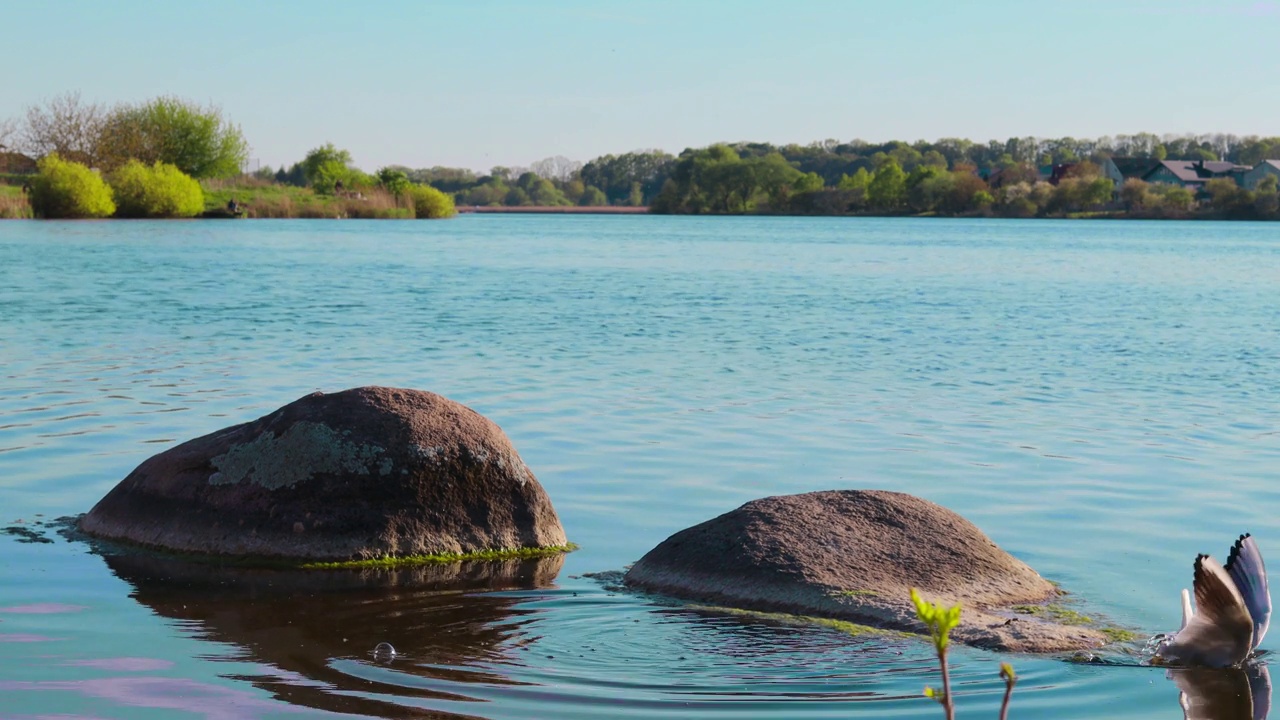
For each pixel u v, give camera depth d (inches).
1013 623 287.3
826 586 307.0
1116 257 2299.5
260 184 4719.5
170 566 340.8
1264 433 552.7
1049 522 396.5
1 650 267.7
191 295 1221.7
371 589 324.8
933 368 764.0
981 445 520.7
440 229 3528.5
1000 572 320.2
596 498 426.6
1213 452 509.4
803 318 1080.2
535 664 267.6
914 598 119.1
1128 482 453.4
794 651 276.8
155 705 237.6
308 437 360.2
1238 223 5162.4
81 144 4023.1
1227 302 1304.1
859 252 2456.9
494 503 366.6
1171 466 481.4
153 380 661.9
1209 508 415.2
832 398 641.6
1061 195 5890.8
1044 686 255.6
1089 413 604.1
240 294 1245.7
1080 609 308.2
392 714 236.1
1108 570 343.3
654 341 887.1
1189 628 268.8
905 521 331.3
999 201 6136.8
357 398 371.2
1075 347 883.4
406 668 263.3
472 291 1337.4
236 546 350.6
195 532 355.3
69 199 3410.4
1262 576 268.5
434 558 353.4
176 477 366.0
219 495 358.9
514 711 239.6
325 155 5364.2
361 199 4512.8
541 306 1162.0
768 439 528.7
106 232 2679.6
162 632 284.7
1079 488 443.5
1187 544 370.6
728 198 7185.0
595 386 668.7
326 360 757.9
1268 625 278.8
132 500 368.2
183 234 2674.7
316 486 355.6
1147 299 1339.8
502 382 676.7
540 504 373.4
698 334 937.5
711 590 316.5
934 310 1176.8
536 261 1987.0
